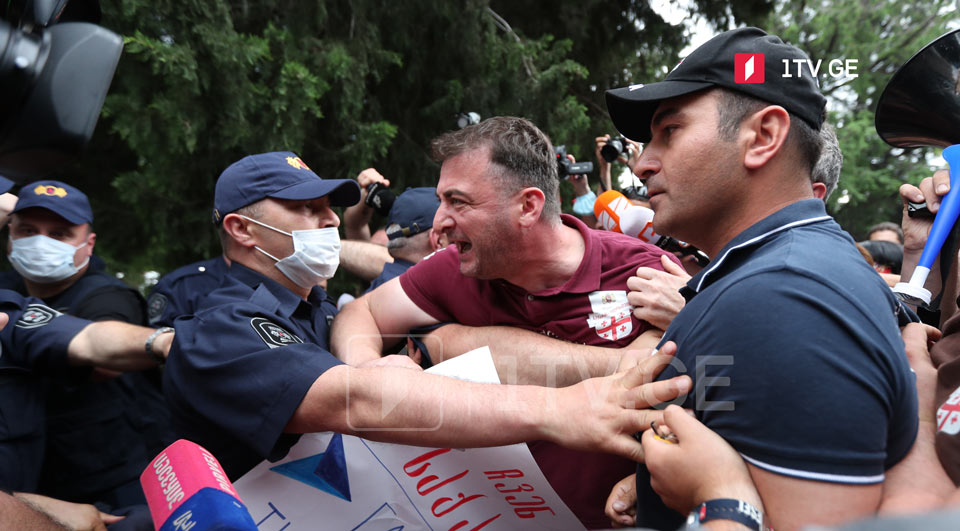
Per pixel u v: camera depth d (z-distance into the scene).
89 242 2.96
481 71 5.91
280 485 1.61
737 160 1.19
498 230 1.70
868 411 0.93
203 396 1.59
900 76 1.68
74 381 2.35
